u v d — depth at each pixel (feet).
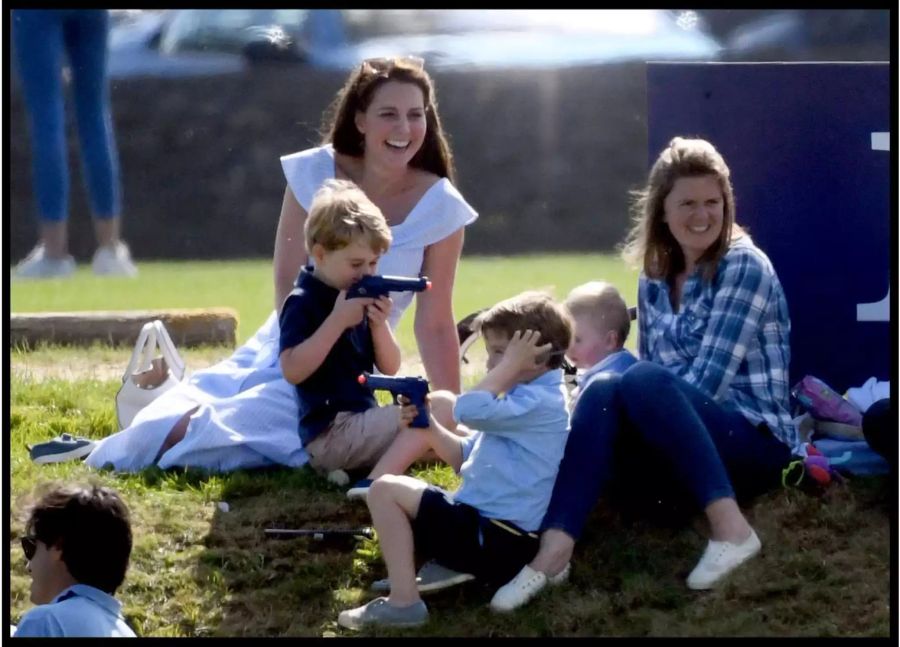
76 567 51.98
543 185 230.48
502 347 56.39
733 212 61.82
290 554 59.06
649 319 63.52
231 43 233.76
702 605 55.52
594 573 57.52
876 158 70.54
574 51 235.81
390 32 236.22
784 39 230.07
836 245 71.05
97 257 167.84
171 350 72.28
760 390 60.90
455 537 55.01
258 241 222.07
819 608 55.06
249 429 65.46
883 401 61.87
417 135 67.15
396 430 61.98
